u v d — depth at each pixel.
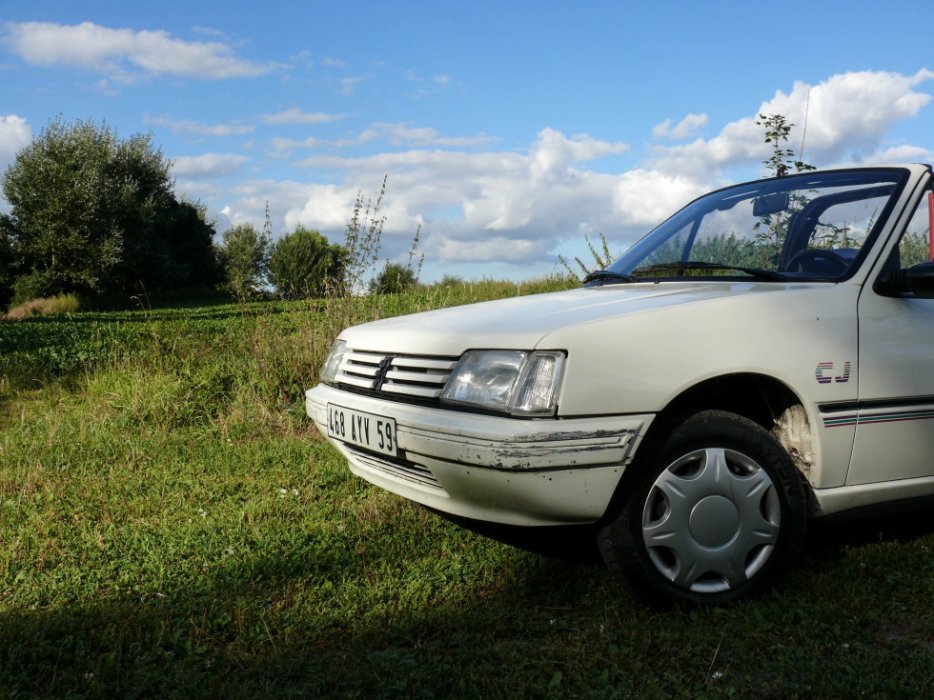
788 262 3.65
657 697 2.36
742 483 3.03
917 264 3.31
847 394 3.18
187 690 2.48
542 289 14.40
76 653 2.73
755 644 2.73
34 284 44.22
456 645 2.83
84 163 46.47
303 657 2.73
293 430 6.45
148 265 47.97
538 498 2.74
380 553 3.75
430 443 2.92
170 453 5.78
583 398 2.75
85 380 8.38
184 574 3.59
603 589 3.26
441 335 3.14
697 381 2.90
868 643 2.74
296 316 8.45
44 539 4.04
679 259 4.06
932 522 4.10
